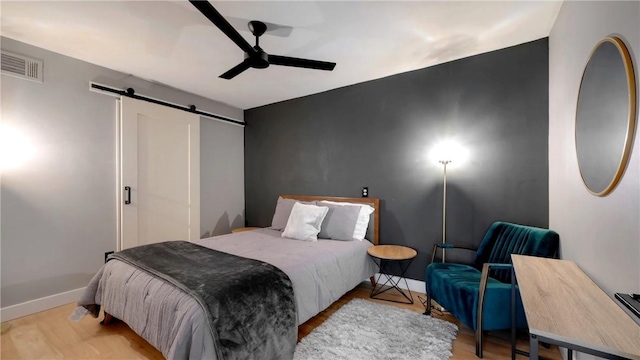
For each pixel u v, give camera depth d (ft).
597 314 3.03
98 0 5.89
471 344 6.26
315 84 10.98
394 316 7.42
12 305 7.47
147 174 10.37
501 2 5.99
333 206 10.08
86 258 8.90
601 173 4.04
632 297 2.90
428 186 9.28
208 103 12.78
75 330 6.79
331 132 11.57
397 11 6.29
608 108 3.85
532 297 3.49
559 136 6.34
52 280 8.20
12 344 6.25
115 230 9.59
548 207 7.32
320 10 6.25
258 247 8.21
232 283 5.15
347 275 8.04
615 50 3.67
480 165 8.37
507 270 6.81
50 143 8.19
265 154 13.79
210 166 12.90
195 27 6.95
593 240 4.39
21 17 6.48
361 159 10.75
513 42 7.72
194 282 5.13
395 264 9.78
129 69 9.52
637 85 3.22
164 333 4.85
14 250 7.56
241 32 7.14
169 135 11.09
